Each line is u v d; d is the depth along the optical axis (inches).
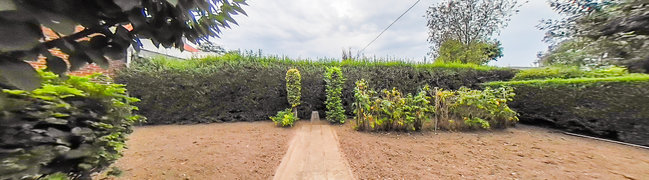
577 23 144.7
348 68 228.7
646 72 114.1
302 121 208.1
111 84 59.1
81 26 22.2
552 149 111.1
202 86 201.9
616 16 117.7
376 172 81.8
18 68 18.8
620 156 100.0
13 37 16.3
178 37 31.9
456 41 441.4
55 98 39.9
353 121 183.6
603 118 135.6
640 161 92.8
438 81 242.8
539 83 176.1
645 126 118.2
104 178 71.6
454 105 158.4
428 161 93.3
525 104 188.2
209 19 35.9
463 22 455.8
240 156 102.5
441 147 114.0
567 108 156.3
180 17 29.8
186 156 102.2
